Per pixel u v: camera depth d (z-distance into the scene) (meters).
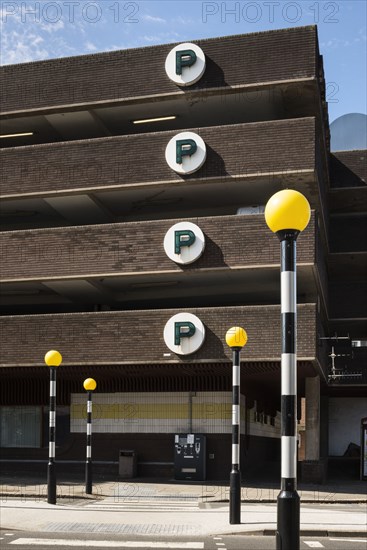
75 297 29.50
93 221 30.14
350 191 32.72
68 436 27.16
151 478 25.23
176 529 13.16
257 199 27.66
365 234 33.44
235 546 11.21
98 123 29.38
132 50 27.77
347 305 34.16
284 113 28.48
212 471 25.17
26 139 31.31
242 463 26.80
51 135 30.97
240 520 14.02
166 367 24.69
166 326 24.17
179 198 27.72
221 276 25.84
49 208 29.12
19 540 11.55
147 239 25.47
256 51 26.52
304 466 26.14
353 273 34.56
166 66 27.19
